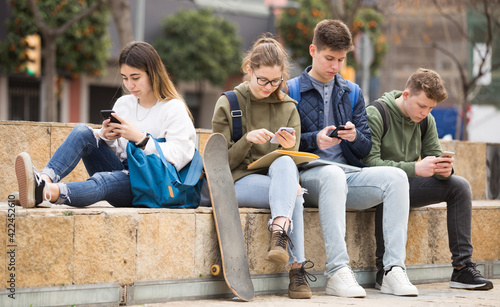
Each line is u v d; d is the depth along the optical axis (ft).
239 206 17.22
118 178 15.72
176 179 15.83
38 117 78.23
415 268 20.22
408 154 19.90
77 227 14.08
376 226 18.92
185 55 85.40
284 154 16.48
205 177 16.72
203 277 15.93
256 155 17.60
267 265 17.07
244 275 15.92
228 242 15.90
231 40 89.20
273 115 17.81
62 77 77.66
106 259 14.43
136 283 14.82
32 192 14.21
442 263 20.90
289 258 16.38
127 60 16.53
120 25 47.80
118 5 47.67
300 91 18.81
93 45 73.41
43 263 13.70
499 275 22.44
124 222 14.65
